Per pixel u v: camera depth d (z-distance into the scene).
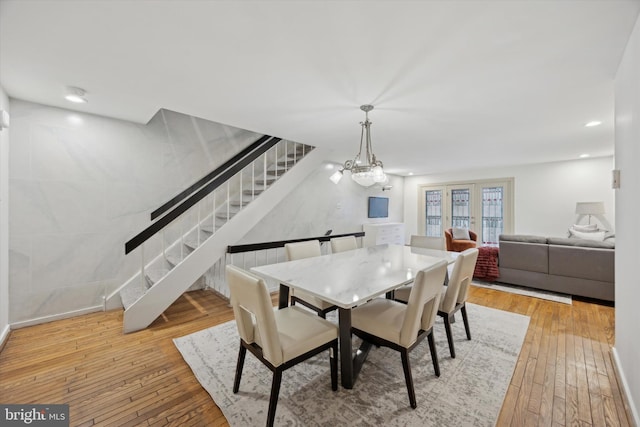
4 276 2.40
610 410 1.63
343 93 2.34
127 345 2.37
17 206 2.61
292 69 1.96
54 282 2.83
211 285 3.96
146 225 3.39
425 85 2.19
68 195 2.88
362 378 1.91
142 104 2.64
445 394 1.75
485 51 1.73
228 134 4.16
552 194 5.61
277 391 1.47
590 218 5.10
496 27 1.51
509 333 2.63
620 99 1.85
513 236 4.12
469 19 1.45
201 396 1.74
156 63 1.89
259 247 3.65
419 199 7.68
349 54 1.78
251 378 1.92
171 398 1.72
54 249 2.82
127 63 1.89
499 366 2.07
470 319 2.96
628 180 1.65
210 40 1.63
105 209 3.11
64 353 2.23
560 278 3.72
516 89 2.26
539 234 5.76
